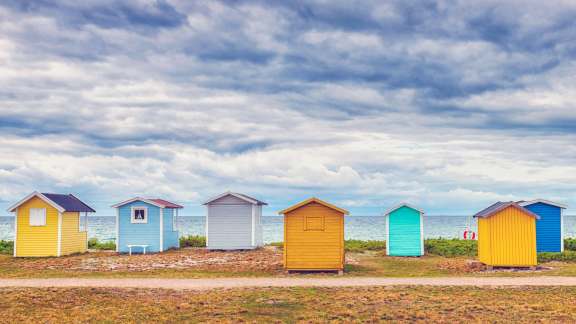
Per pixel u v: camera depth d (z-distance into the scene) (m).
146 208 43.69
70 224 43.28
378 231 148.50
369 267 34.72
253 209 43.69
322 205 31.84
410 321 20.31
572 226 185.00
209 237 43.66
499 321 20.08
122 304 23.19
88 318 20.95
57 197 43.53
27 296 24.25
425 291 25.23
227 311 21.86
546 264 35.16
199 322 20.45
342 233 31.72
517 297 23.91
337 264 31.59
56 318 20.97
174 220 47.12
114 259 39.00
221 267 34.28
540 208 40.59
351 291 25.28
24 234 41.84
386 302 23.14
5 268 35.69
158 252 43.28
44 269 34.59
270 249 44.16
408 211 41.75
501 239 32.75
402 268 34.25
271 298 23.89
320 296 24.30
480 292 24.97
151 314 21.55
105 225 197.25
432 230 151.88
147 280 28.80
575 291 25.06
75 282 28.11
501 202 34.59
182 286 26.77
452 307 22.09
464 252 41.66
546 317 20.61
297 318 20.84
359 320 20.44
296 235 31.81
